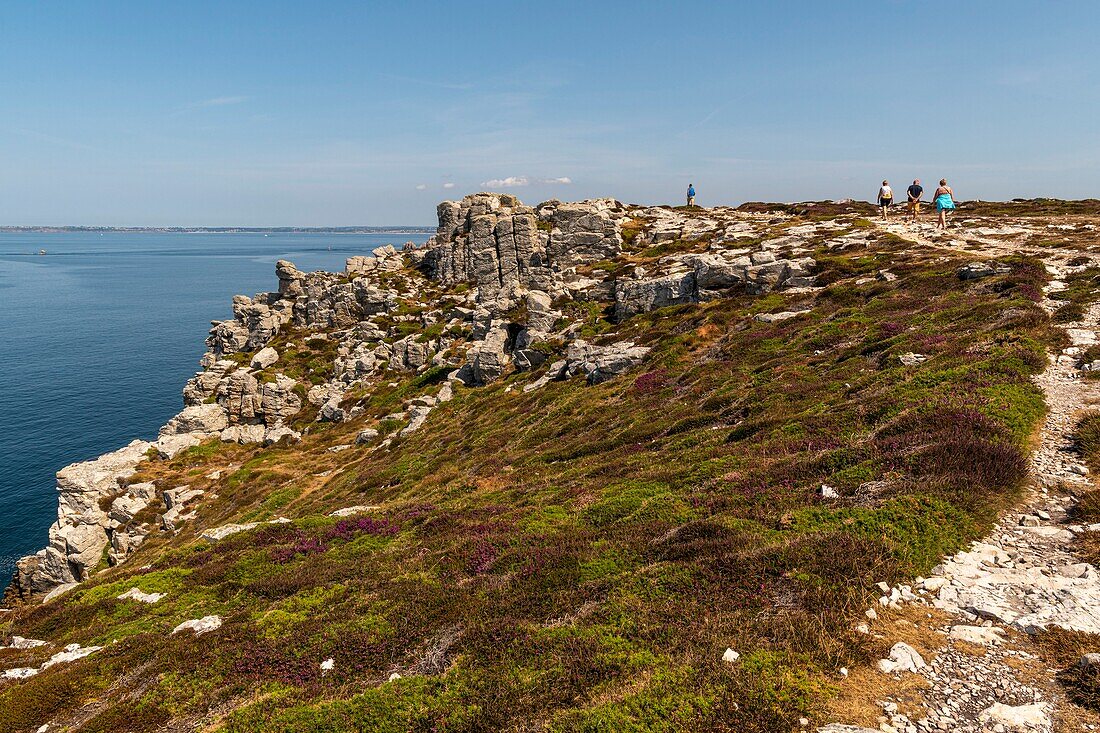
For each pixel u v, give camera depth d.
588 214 90.81
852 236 63.25
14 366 143.38
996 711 8.54
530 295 68.25
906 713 8.77
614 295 67.75
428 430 52.41
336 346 90.44
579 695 10.56
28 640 21.19
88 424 106.06
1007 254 45.19
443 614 15.57
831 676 9.68
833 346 33.97
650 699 9.69
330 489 46.97
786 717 8.91
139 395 123.94
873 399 22.23
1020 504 13.99
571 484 25.70
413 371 73.75
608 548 16.72
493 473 33.16
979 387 19.55
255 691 13.91
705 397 33.34
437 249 105.38
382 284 103.88
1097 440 15.65
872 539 12.69
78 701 15.05
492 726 10.33
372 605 17.14
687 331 47.00
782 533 14.14
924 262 46.78
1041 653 9.48
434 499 30.41
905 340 29.45
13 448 93.94
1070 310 27.31
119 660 16.41
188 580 23.52
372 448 56.62
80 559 52.50
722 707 9.25
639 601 12.95
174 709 13.76
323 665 14.27
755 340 39.53
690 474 21.41
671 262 71.94
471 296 88.06
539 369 57.28
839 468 17.25
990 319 29.06
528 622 13.85
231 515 48.03
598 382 46.22
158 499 56.62
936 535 12.73
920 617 10.78
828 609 11.03
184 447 66.81
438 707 11.16
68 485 58.44
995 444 15.70
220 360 94.50
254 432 69.88
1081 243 45.28
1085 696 8.49
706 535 15.34
